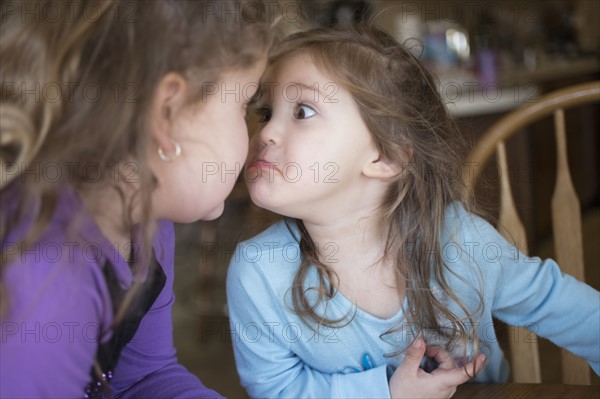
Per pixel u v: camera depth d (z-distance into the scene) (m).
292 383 1.11
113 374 1.04
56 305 0.77
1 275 0.76
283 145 0.98
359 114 0.99
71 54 0.79
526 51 4.35
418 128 1.05
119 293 0.86
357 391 1.04
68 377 0.80
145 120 0.80
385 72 1.01
